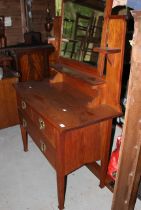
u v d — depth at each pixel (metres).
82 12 1.44
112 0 1.21
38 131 1.50
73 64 1.59
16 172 1.81
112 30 1.21
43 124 1.37
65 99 1.48
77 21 1.50
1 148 2.11
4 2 2.45
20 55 2.19
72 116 1.25
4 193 1.61
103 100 1.38
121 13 1.33
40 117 1.38
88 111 1.31
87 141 1.33
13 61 2.24
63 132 1.16
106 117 1.25
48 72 2.40
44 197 1.58
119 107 1.31
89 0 1.37
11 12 2.54
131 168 1.17
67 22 1.60
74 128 1.15
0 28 2.50
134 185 1.23
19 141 2.22
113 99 1.32
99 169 1.74
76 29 1.52
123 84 1.55
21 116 1.82
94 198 1.56
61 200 1.44
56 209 1.48
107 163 1.55
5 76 2.24
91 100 1.38
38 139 1.54
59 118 1.23
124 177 1.22
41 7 2.69
